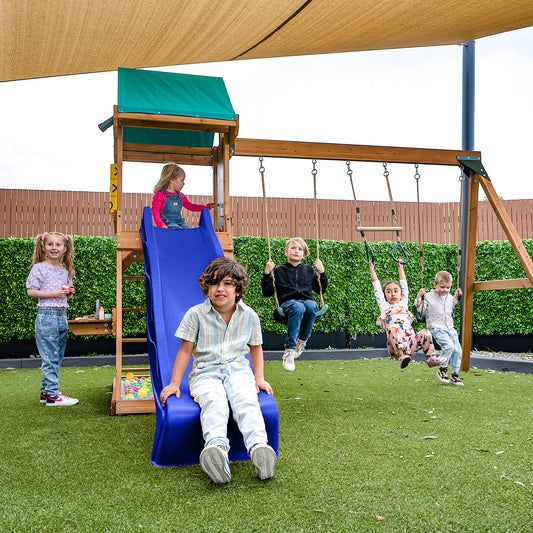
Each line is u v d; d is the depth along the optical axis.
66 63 5.40
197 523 2.18
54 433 3.73
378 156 5.79
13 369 7.48
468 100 8.43
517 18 4.81
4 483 2.68
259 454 2.57
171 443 2.76
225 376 2.93
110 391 5.56
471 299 6.82
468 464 2.99
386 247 9.41
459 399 5.05
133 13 4.21
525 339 8.78
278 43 5.35
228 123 5.02
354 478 2.74
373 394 5.35
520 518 2.23
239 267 3.07
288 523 2.18
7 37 4.37
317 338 9.13
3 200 10.43
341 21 4.71
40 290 4.77
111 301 8.39
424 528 2.13
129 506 2.37
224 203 5.20
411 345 5.10
